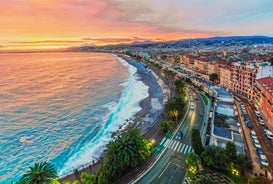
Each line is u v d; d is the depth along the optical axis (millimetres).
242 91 96062
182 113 74562
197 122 65875
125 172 41625
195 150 44344
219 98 84688
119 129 70688
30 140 63750
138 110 90125
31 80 160750
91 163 50219
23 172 48688
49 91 125562
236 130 57031
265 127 59281
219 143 50531
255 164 42125
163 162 44875
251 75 87312
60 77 176625
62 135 67375
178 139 55094
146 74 194125
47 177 31828
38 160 53312
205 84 115750
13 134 67375
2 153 56156
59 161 52625
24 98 109375
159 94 117812
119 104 100438
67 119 81000
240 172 38156
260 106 72812
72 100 107125
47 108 93688
